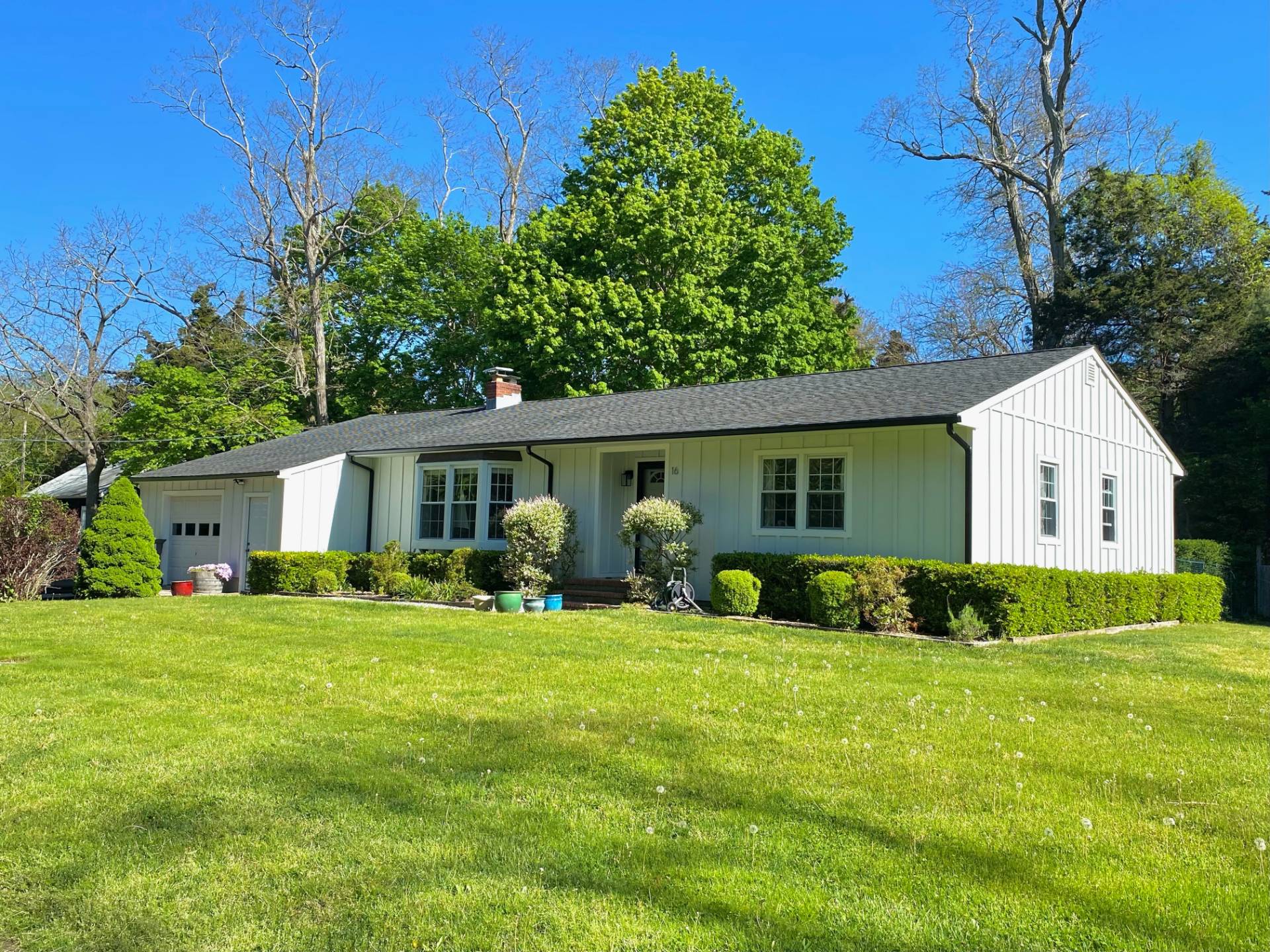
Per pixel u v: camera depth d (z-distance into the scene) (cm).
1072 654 1004
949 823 434
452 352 3375
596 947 314
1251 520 2509
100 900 347
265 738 573
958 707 690
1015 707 694
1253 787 499
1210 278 2778
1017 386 1348
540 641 1009
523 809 447
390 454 1931
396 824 425
